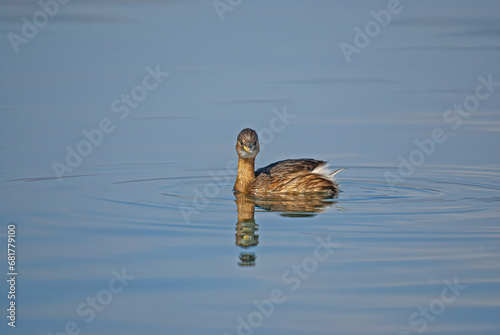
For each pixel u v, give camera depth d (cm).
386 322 1111
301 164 1814
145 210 1625
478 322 1109
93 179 1867
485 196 1717
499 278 1246
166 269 1299
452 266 1294
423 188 1802
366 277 1260
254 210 1641
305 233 1471
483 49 2886
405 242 1413
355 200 1709
